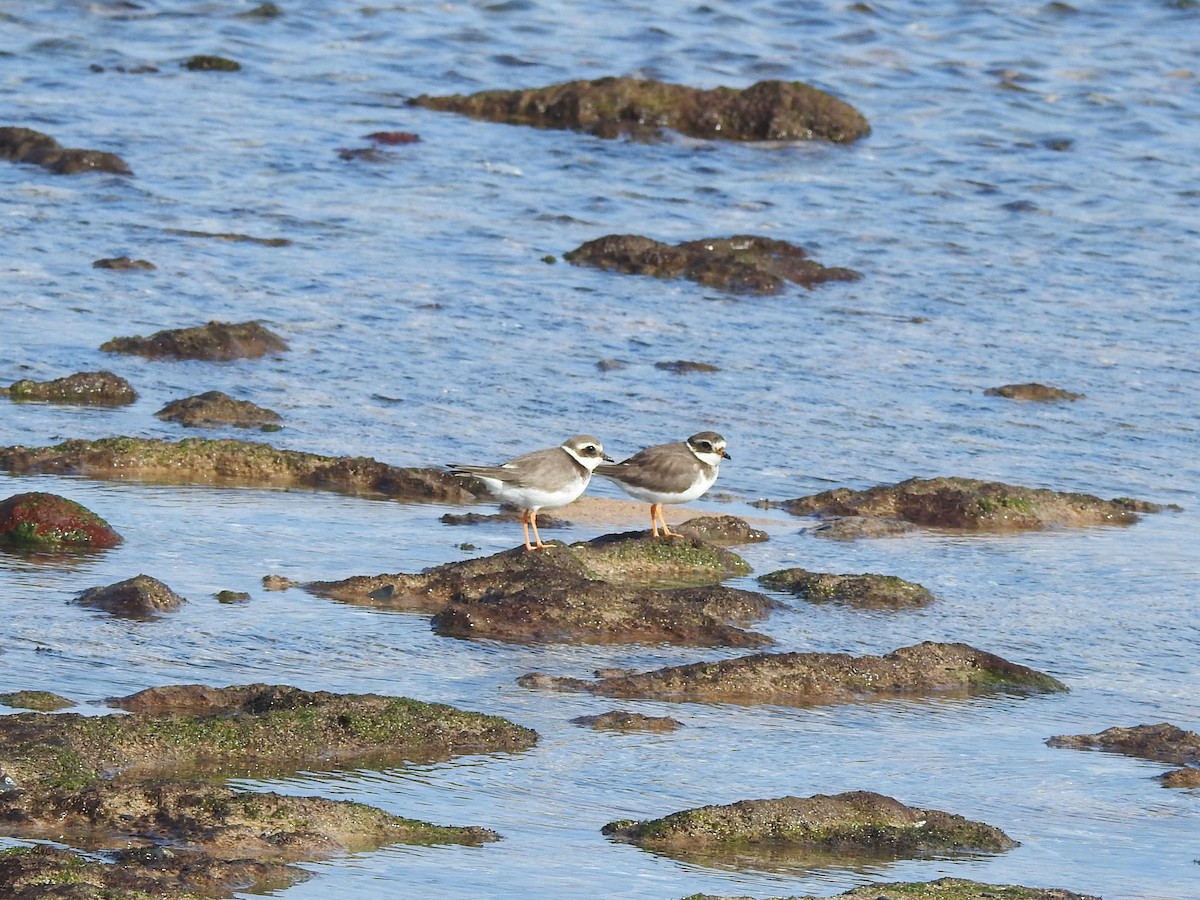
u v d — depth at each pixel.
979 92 42.12
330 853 9.12
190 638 12.78
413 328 24.14
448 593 14.24
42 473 17.33
